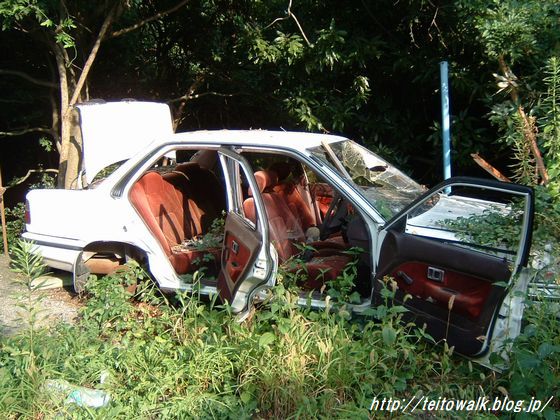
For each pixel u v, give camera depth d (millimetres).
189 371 4027
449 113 7555
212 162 6367
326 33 7613
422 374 4148
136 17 9586
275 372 3906
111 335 4562
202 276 5266
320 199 6301
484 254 3902
